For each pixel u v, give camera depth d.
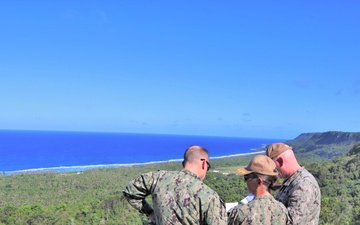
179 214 2.54
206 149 2.86
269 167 2.75
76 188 75.69
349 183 37.09
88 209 47.69
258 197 2.75
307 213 2.94
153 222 2.80
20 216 44.66
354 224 24.92
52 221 43.97
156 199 2.65
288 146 3.31
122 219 43.47
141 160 160.75
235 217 2.73
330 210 25.03
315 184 3.09
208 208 2.54
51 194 68.75
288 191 3.14
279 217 2.69
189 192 2.58
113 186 77.56
